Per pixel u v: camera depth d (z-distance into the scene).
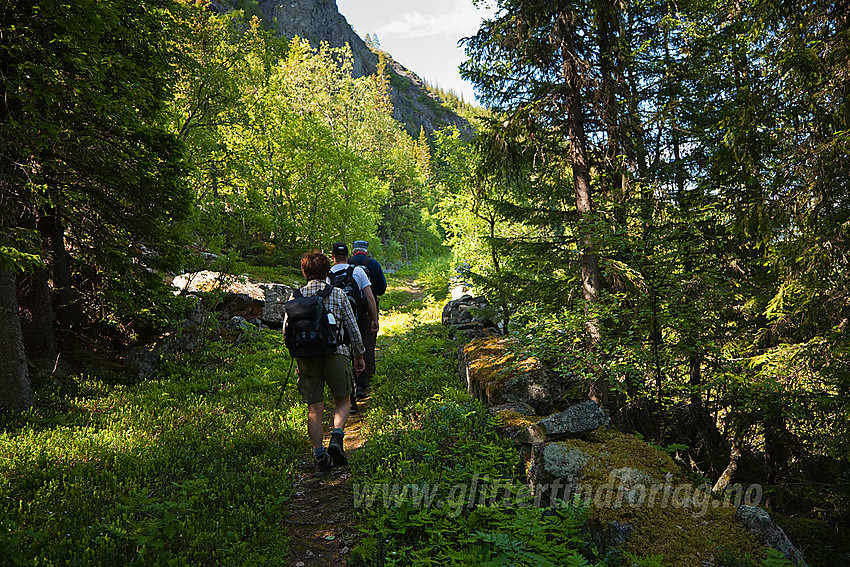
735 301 8.48
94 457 5.44
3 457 5.24
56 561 3.26
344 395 5.34
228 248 23.91
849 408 6.43
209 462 5.30
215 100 21.38
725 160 7.63
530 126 9.12
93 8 6.86
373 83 62.16
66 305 9.99
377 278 8.37
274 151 30.06
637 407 7.84
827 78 6.68
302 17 131.12
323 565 3.68
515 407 6.81
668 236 7.40
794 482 8.52
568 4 8.73
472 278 10.21
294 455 5.74
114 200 9.09
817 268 6.73
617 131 8.91
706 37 9.27
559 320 7.68
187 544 3.62
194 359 11.06
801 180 6.93
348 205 32.94
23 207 8.47
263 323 15.04
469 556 3.21
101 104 7.49
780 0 7.30
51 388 8.02
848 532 7.52
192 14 19.05
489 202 10.20
